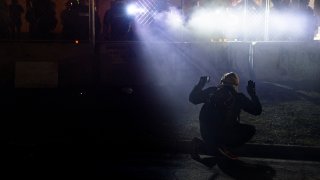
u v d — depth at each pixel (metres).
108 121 9.39
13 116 9.80
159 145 8.28
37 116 9.78
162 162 7.45
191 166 7.22
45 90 11.80
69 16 13.14
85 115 9.80
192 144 7.42
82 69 12.14
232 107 7.25
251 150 7.98
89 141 8.38
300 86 11.69
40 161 7.45
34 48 12.08
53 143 8.35
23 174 6.74
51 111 10.09
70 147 8.31
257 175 6.80
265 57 12.13
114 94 11.29
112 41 12.22
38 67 12.05
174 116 9.68
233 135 7.26
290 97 10.82
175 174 6.79
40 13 13.38
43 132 8.85
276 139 8.27
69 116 9.75
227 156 7.30
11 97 11.12
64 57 12.09
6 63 12.07
